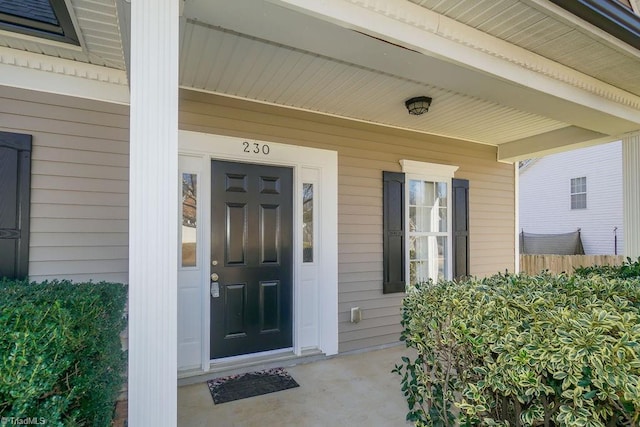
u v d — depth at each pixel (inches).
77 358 59.4
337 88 131.9
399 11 78.9
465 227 202.5
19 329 44.2
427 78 100.3
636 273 108.1
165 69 61.0
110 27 90.4
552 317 55.5
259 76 121.8
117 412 104.3
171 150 60.7
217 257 141.1
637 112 136.5
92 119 117.6
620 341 45.1
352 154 167.9
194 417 106.9
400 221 179.9
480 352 60.2
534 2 78.7
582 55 102.5
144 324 58.1
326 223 159.8
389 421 105.2
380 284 174.2
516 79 100.0
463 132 191.0
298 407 113.2
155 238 59.1
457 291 76.2
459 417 64.4
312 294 159.2
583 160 466.9
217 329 140.7
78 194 115.6
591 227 456.4
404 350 169.2
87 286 86.1
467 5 80.6
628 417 45.0
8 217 105.8
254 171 148.9
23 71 108.4
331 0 72.3
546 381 54.0
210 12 70.9
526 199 525.0
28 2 81.5
